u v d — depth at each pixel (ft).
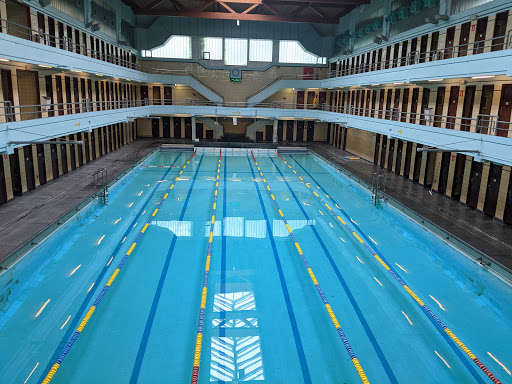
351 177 58.75
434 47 50.01
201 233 37.24
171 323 23.30
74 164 57.21
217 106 86.12
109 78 67.36
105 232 36.96
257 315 24.32
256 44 92.89
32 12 42.65
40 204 38.88
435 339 22.43
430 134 42.01
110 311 24.35
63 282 27.68
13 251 27.09
